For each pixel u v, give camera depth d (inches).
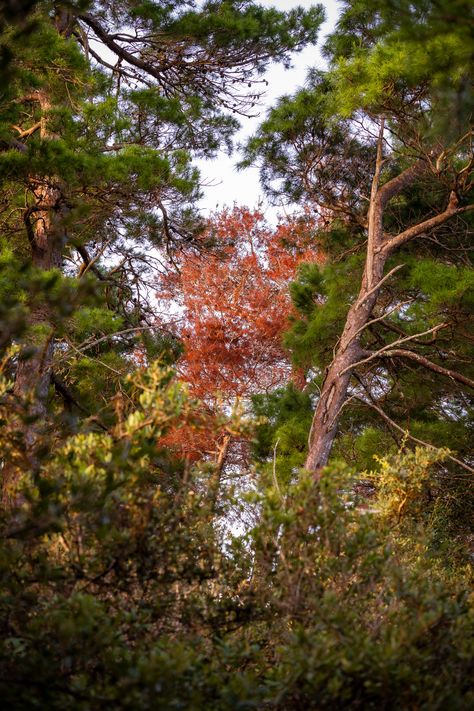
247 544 166.2
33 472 148.3
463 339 449.4
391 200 501.0
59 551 154.9
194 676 126.2
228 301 803.4
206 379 794.2
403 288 474.9
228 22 499.8
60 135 436.5
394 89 383.6
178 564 157.0
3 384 156.9
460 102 202.5
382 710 127.3
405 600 152.6
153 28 502.3
